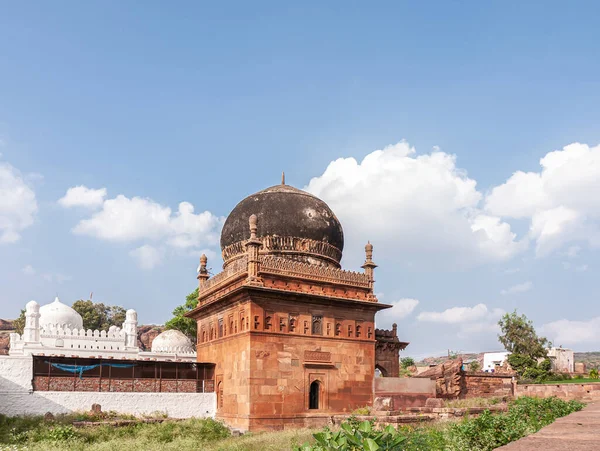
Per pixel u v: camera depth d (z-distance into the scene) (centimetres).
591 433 684
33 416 2445
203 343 3212
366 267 3112
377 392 2936
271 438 2109
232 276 2898
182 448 2050
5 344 7569
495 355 7475
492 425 1354
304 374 2719
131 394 2708
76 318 5288
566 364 7400
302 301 2786
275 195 3173
